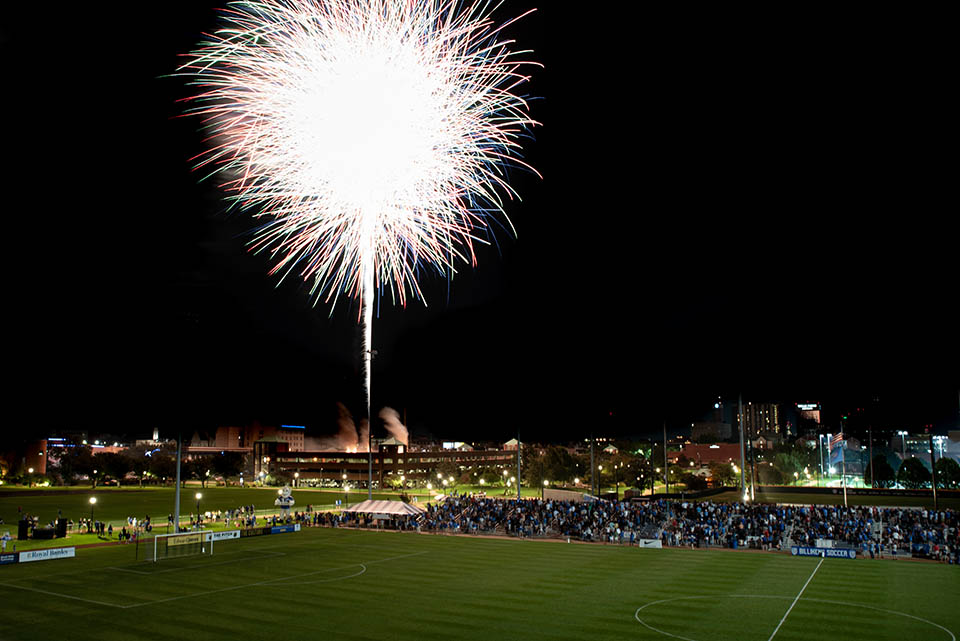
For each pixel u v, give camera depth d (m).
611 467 168.12
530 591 45.03
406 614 38.44
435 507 102.62
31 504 132.38
